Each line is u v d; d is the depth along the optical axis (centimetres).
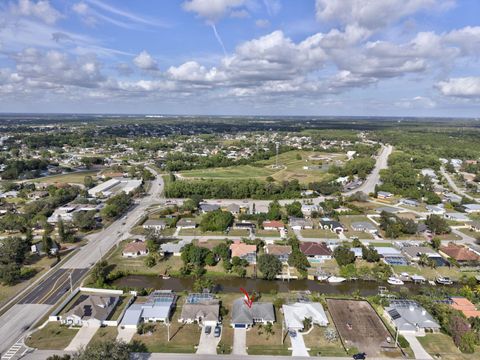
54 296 8931
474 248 12275
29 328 7562
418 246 11950
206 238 12875
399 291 9462
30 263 10819
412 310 7975
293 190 19562
